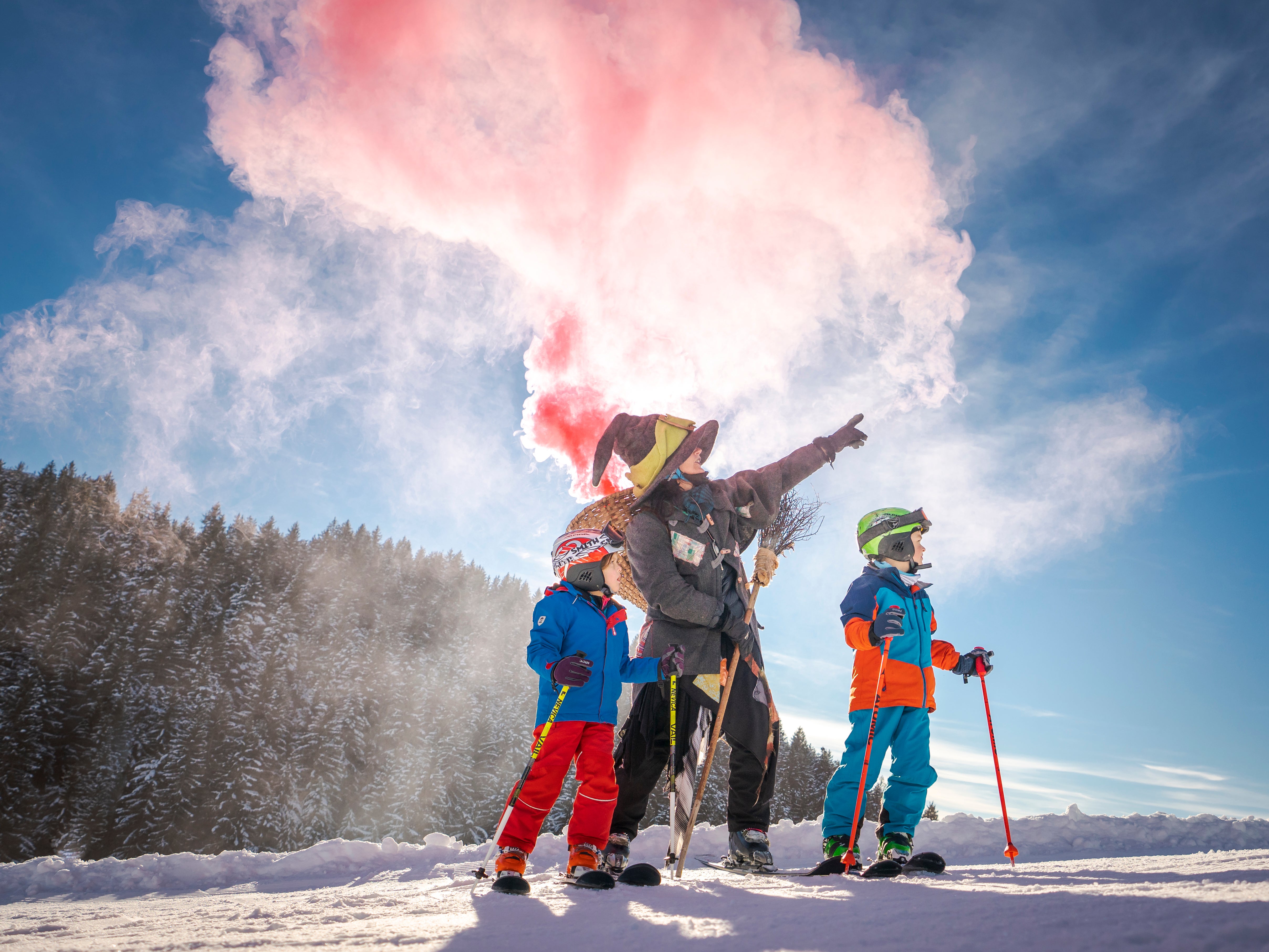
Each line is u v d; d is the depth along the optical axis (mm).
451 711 72750
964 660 3678
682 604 3434
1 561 71250
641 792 3531
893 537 3828
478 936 1679
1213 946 908
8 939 1955
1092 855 4652
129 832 47375
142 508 95250
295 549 95500
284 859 5371
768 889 2389
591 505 3977
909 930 1286
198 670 64312
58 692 58531
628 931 1601
